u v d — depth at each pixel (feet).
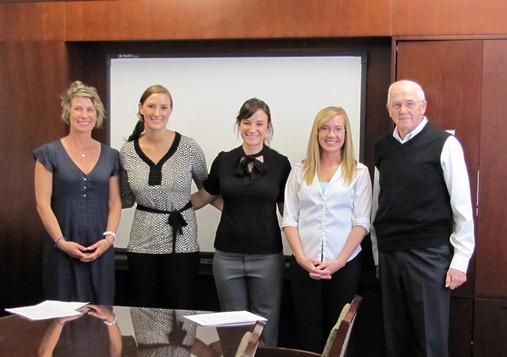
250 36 11.89
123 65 13.06
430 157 9.75
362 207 10.60
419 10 11.21
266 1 11.80
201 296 12.87
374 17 11.41
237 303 10.97
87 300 10.84
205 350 6.82
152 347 6.91
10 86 12.72
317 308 10.66
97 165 10.89
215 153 12.82
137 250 11.25
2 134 12.76
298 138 12.48
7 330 7.54
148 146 11.30
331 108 10.64
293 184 10.89
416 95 9.84
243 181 10.80
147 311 8.59
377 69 12.14
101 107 11.01
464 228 9.67
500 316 11.07
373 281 11.94
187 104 12.87
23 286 12.79
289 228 10.77
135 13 12.26
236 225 10.84
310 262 10.36
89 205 10.77
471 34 11.03
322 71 12.33
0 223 12.84
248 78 12.61
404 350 10.30
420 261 9.79
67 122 11.05
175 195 11.19
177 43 12.82
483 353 11.16
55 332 7.47
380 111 12.14
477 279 11.14
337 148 10.54
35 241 12.71
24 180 12.71
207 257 12.91
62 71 12.53
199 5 12.03
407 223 9.92
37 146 12.66
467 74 11.08
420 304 9.79
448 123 11.18
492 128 11.02
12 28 12.67
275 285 10.88
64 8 12.48
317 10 11.62
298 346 10.84
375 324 12.10
